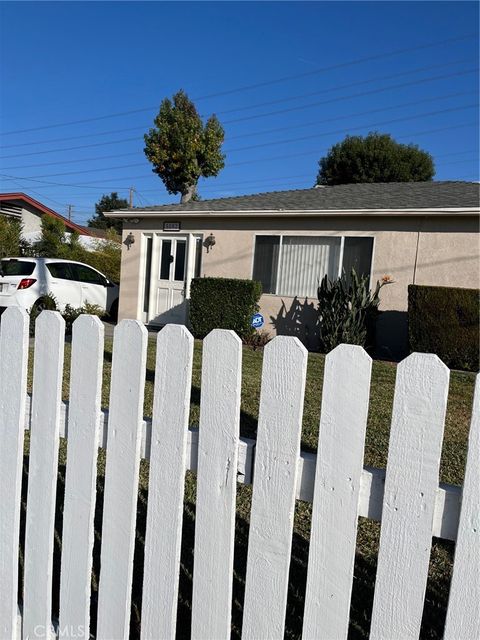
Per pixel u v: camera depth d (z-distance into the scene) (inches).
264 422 54.4
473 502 45.9
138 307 512.1
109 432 63.8
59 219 807.7
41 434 68.3
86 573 65.7
